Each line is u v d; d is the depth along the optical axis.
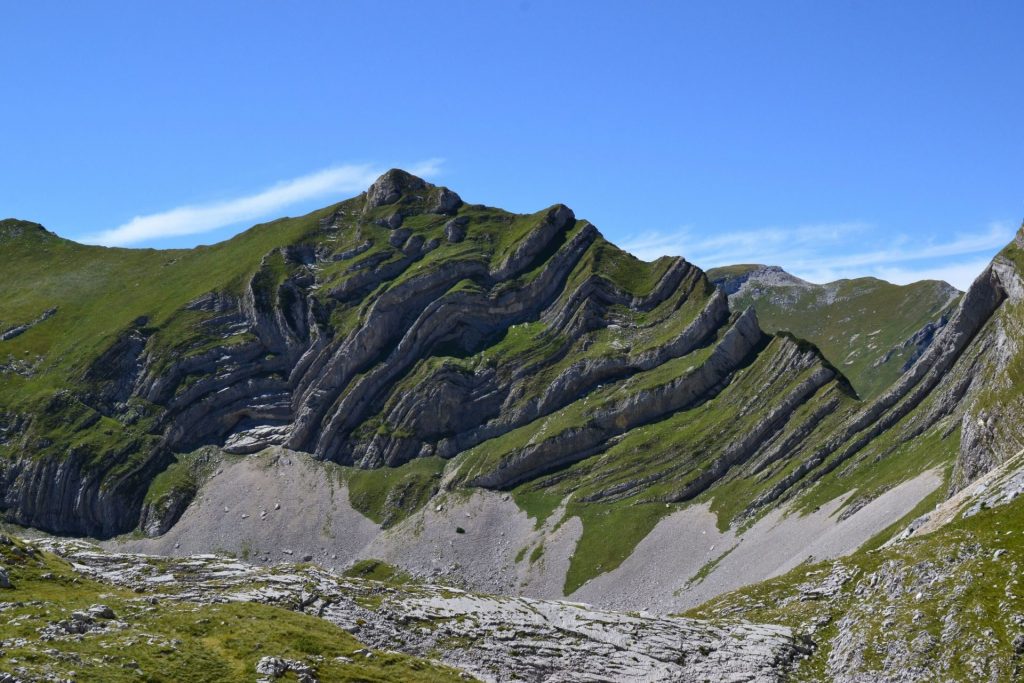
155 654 78.31
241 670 79.81
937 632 96.25
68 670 71.88
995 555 100.88
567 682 100.12
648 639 108.25
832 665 101.31
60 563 103.06
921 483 184.75
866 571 113.88
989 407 166.75
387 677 85.94
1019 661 89.31
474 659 102.81
